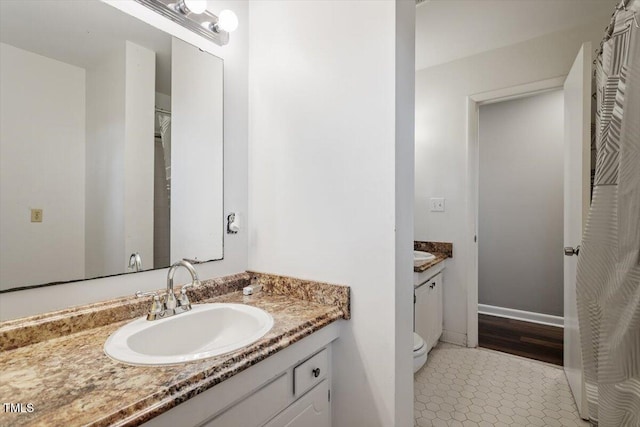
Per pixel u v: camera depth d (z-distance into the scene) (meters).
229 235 1.48
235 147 1.50
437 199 2.75
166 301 1.08
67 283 0.99
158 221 1.23
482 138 3.45
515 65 2.42
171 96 1.27
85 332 0.96
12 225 0.90
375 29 1.16
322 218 1.30
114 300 1.08
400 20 1.15
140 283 1.17
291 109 1.39
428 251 2.78
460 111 2.65
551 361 2.35
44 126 0.96
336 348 1.26
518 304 3.26
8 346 0.83
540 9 2.01
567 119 1.98
